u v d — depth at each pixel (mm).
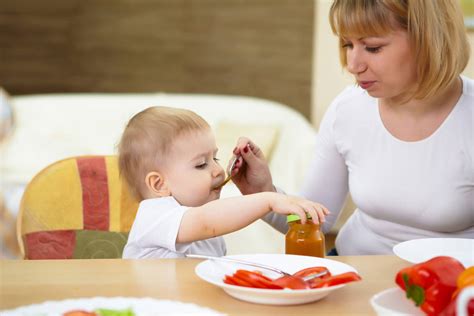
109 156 2059
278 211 1565
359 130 1952
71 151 4953
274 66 6074
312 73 6027
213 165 1824
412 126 1855
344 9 1663
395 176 1886
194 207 1695
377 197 1917
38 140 4965
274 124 5172
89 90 6223
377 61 1685
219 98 5609
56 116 5289
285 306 1221
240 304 1224
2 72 6156
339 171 2104
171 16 6129
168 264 1479
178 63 6184
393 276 1407
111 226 2008
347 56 1737
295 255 1456
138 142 1793
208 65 6164
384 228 1961
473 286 958
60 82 6199
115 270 1429
